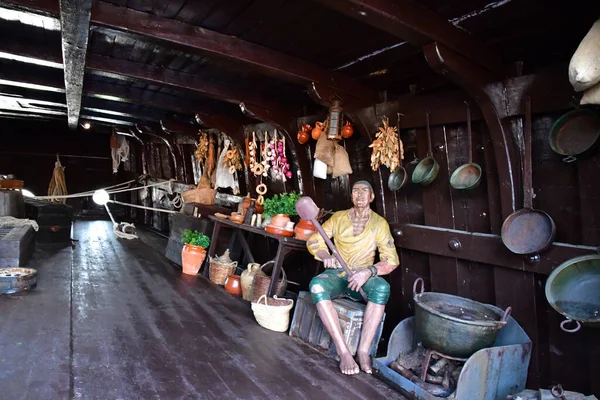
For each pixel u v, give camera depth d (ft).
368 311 10.16
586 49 6.25
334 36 9.45
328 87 11.28
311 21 8.84
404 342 10.07
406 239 11.32
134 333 11.48
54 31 11.97
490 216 9.53
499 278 9.32
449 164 10.38
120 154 34.58
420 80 10.59
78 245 24.13
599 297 7.46
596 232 7.79
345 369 9.83
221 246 19.26
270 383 9.18
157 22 9.22
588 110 7.50
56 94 21.04
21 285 14.46
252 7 8.52
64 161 36.99
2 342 10.21
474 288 10.05
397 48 9.50
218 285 17.17
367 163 12.90
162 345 10.82
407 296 11.77
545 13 7.36
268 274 15.72
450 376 8.76
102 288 15.66
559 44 7.99
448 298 9.75
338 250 11.30
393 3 7.00
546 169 8.53
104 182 38.63
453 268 10.41
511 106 8.58
